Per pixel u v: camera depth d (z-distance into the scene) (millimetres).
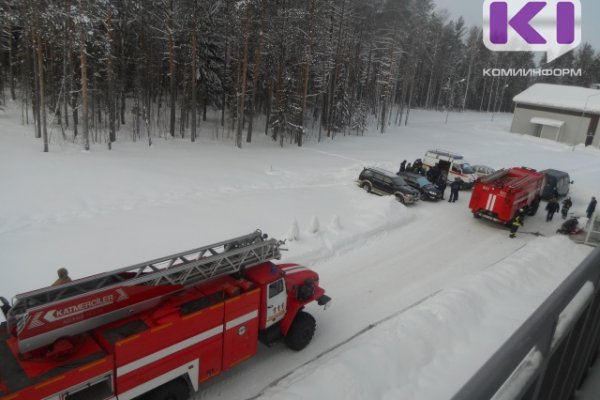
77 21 29844
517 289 13375
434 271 15781
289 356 10117
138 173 25703
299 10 41906
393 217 20828
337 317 12070
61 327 6473
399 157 38875
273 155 36500
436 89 103250
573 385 4434
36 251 14516
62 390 6113
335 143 46125
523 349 2199
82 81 30516
